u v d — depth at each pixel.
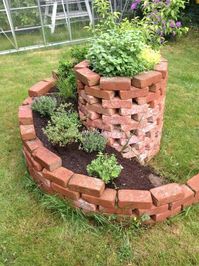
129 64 2.69
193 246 2.39
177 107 4.16
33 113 3.29
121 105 2.71
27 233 2.50
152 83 2.74
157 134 3.19
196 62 5.63
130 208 2.43
